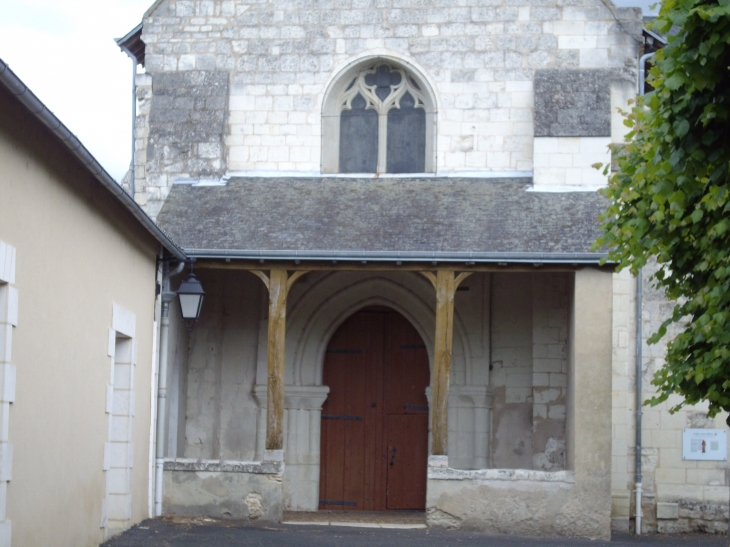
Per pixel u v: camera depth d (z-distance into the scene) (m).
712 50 7.63
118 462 11.94
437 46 16.61
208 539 11.67
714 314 9.04
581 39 16.41
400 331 16.78
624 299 15.70
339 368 16.73
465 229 14.46
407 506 16.44
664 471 15.47
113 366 11.28
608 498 13.30
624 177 10.55
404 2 16.73
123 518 11.88
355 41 16.75
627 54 16.33
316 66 16.75
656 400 10.07
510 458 15.91
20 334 8.32
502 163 16.36
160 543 11.20
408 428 16.59
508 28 16.53
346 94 17.02
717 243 9.19
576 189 15.79
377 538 12.52
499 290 16.27
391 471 16.53
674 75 7.88
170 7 16.97
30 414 8.57
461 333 16.20
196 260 13.73
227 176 16.58
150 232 12.02
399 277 16.16
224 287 16.25
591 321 13.63
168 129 16.55
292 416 16.23
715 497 15.38
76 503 9.91
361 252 13.42
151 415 13.19
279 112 16.69
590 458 13.40
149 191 16.44
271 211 15.23
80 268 9.94
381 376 16.70
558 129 15.97
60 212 9.30
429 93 16.58
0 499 7.86
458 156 16.41
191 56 16.84
